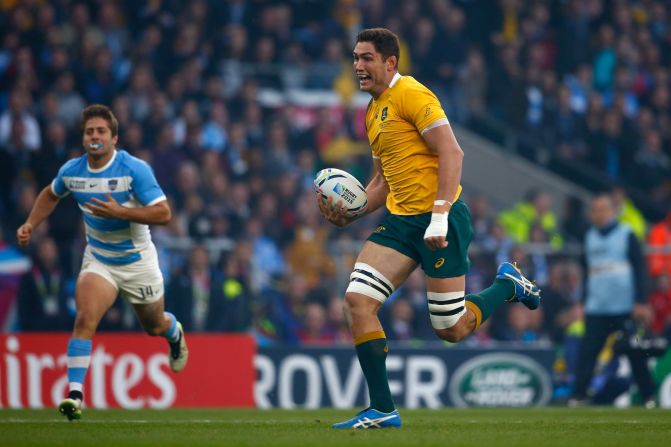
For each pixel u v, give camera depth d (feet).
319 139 202.90
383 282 74.43
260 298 154.30
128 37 210.59
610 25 246.68
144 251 90.43
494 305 80.53
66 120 186.91
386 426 74.59
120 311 144.97
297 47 218.38
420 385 141.90
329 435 69.72
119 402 128.57
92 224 88.53
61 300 144.87
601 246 144.46
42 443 64.28
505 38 242.78
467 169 222.89
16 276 148.66
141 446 62.54
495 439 67.36
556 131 228.84
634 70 242.99
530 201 201.36
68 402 81.51
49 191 89.76
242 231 167.73
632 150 227.20
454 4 242.78
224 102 201.67
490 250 161.17
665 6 257.14
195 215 159.94
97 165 87.45
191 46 204.44
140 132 184.34
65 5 204.85
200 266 148.36
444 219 71.82
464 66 228.63
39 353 128.16
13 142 175.63
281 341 153.69
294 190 181.37
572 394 144.87
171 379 131.23
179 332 98.84
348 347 140.15
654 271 158.71
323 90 218.79
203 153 185.88
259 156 190.08
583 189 226.38
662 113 240.73
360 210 79.15
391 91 75.61
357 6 226.99
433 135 73.46
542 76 232.12
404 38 225.15
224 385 133.59
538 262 163.22
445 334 77.41
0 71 193.98
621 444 64.85
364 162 202.69
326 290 158.30
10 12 195.72
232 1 218.18
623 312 143.64
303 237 168.35
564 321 160.04
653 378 144.77
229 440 66.28
